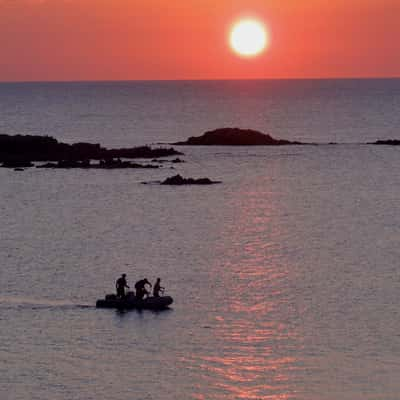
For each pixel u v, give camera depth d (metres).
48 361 119.50
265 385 111.31
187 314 140.88
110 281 163.88
